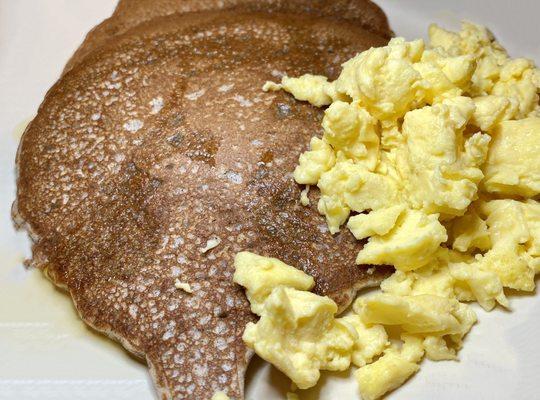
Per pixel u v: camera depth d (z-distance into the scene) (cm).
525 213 24
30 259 25
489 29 31
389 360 22
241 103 25
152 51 27
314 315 21
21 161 26
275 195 24
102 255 24
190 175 24
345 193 23
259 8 30
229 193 24
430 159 23
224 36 27
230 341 22
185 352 22
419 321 22
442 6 32
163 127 25
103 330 23
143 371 23
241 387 22
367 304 22
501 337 23
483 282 23
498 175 24
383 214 23
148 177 24
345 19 31
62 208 25
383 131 24
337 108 23
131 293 23
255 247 23
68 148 25
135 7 31
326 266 23
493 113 24
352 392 22
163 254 23
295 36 27
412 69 24
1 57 31
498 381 23
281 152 24
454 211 23
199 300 23
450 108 23
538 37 30
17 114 29
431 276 24
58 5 32
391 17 32
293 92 25
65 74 28
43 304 25
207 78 26
